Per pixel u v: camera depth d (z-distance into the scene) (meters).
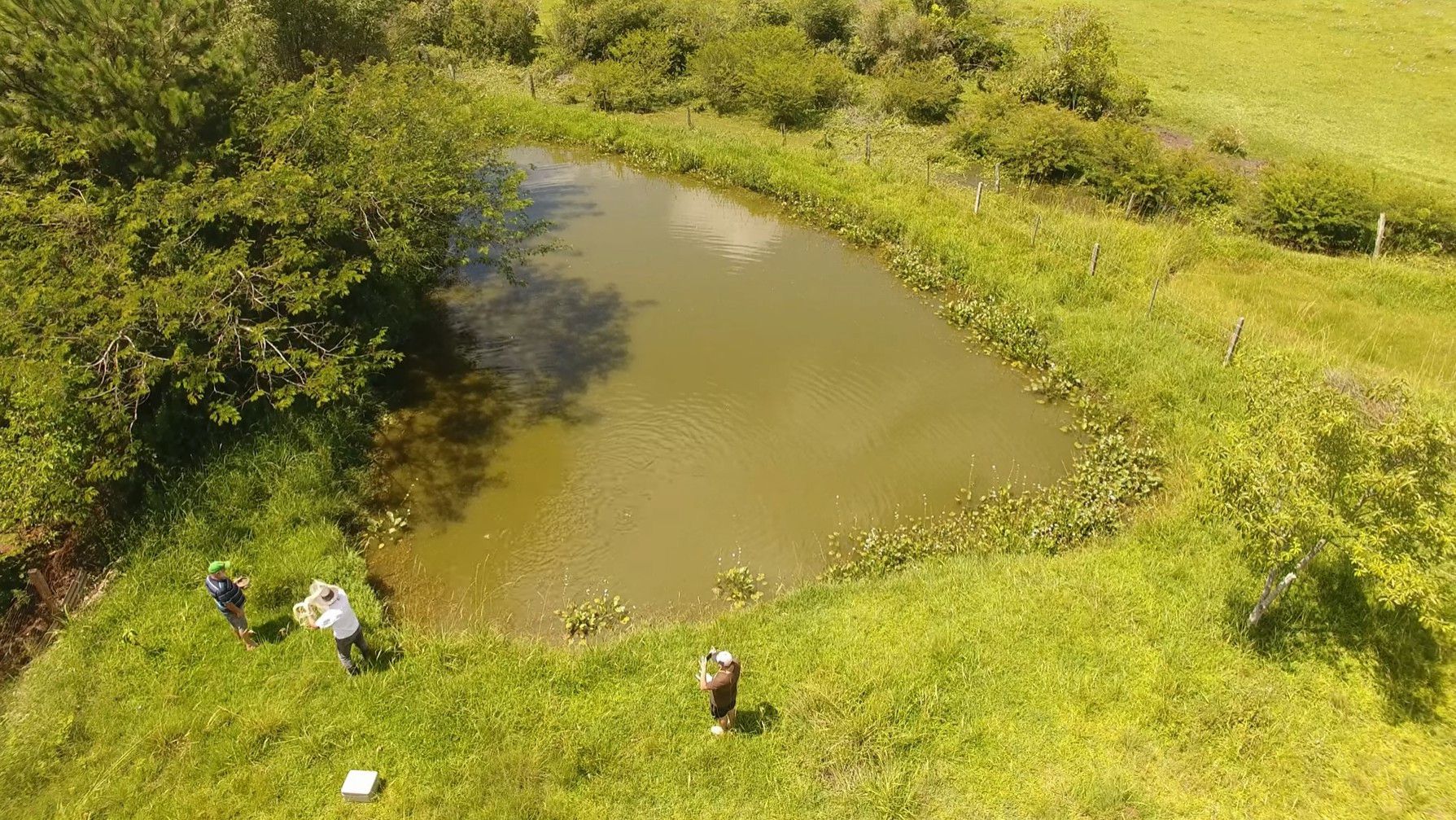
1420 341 19.27
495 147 25.50
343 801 9.80
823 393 18.45
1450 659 11.20
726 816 9.67
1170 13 46.66
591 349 20.14
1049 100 33.53
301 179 15.45
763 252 25.39
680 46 41.19
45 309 13.07
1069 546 14.15
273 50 30.30
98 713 10.66
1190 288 21.95
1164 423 16.61
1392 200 24.31
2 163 15.02
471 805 9.74
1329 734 10.37
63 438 12.54
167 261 14.34
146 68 15.95
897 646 11.77
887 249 25.20
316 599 10.57
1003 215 25.94
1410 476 9.66
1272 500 10.55
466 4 44.50
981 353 20.08
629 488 15.72
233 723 10.59
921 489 15.70
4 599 12.31
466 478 15.98
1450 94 34.94
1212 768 10.00
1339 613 11.77
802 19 41.72
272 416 15.58
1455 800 9.64
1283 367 13.20
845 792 9.85
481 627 12.63
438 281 22.95
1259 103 35.00
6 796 9.80
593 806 9.75
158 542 13.02
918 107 34.31
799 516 15.05
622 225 27.27
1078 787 9.81
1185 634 11.69
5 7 15.13
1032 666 11.34
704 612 13.17
